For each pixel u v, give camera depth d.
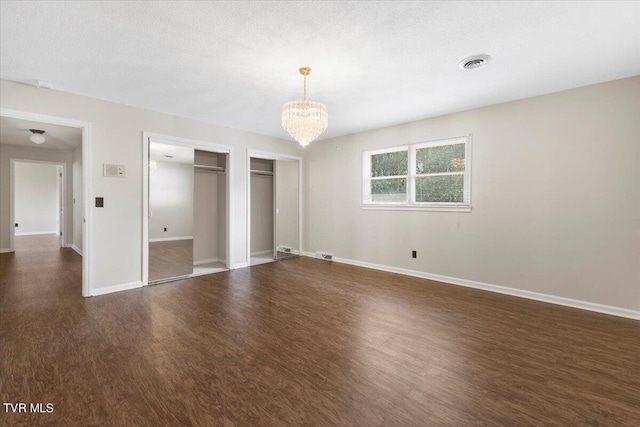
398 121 4.63
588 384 1.92
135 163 3.95
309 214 6.24
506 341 2.50
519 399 1.77
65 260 5.61
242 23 2.12
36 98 3.24
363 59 2.66
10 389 1.82
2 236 6.29
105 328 2.70
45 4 1.89
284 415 1.62
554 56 2.61
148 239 4.11
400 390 1.85
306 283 4.25
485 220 3.96
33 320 2.86
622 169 3.05
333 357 2.24
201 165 5.24
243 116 4.38
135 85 3.23
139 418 1.59
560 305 3.38
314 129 2.84
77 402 1.71
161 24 2.13
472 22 2.12
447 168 4.35
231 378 1.96
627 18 2.06
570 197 3.34
